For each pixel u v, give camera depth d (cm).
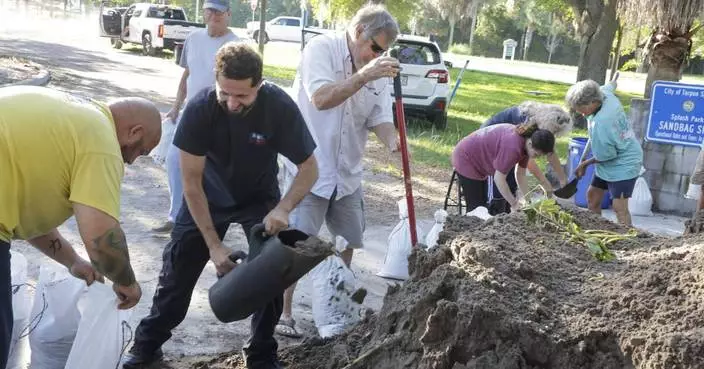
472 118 1839
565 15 2927
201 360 451
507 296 329
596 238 390
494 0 6266
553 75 4078
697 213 449
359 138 487
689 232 438
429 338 326
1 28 3675
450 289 341
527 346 311
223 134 389
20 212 309
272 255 356
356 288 478
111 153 309
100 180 304
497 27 7750
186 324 507
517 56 7881
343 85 437
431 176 1086
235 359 444
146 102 343
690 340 282
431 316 324
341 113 473
